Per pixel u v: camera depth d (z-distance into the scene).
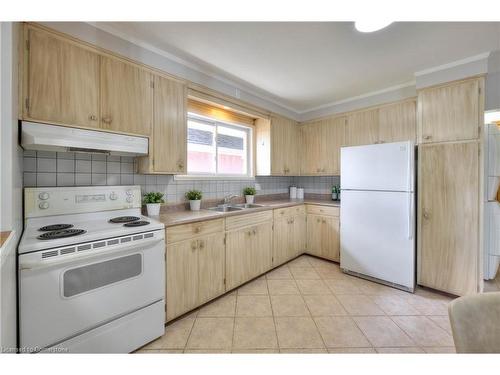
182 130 2.16
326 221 3.20
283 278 2.70
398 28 1.69
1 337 0.78
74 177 1.76
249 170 3.42
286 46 1.93
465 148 2.11
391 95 2.83
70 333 1.24
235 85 2.72
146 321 1.57
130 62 1.79
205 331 1.76
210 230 2.12
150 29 1.70
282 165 3.47
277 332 1.74
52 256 1.16
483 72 2.02
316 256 3.36
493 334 0.75
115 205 1.87
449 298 2.21
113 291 1.40
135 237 1.49
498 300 0.80
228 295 2.30
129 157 2.07
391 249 2.43
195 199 2.48
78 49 1.52
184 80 2.17
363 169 2.63
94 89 1.59
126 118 1.76
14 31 1.13
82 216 1.70
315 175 3.65
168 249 1.77
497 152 2.53
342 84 2.74
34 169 1.58
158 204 2.10
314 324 1.83
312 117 3.64
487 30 1.70
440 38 1.81
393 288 2.43
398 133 2.78
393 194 2.40
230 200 3.06
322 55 2.08
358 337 1.68
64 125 1.45
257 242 2.65
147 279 1.58
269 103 3.23
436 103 2.27
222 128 3.09
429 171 2.31
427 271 2.34
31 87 1.33
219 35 1.78
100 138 1.59
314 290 2.40
